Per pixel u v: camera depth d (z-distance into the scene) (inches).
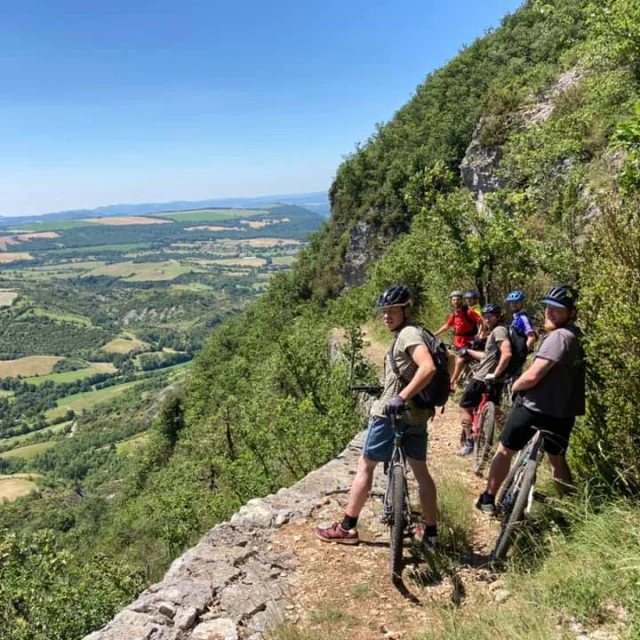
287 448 589.3
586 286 169.5
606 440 162.4
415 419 151.1
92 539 1649.9
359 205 2076.8
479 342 272.2
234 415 893.2
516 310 234.8
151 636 125.1
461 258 368.5
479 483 222.7
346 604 138.2
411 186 401.7
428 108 1905.8
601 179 358.3
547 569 137.2
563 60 767.7
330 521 184.4
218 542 173.2
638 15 295.0
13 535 597.3
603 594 121.4
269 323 1955.0
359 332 610.2
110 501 2373.3
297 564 158.6
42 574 588.1
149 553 1018.1
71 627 560.4
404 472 153.0
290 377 780.6
